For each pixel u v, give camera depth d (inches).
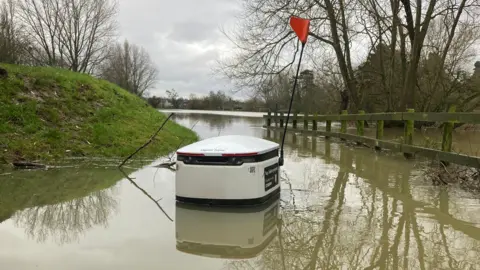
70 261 112.0
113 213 162.1
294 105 1165.7
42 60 1170.6
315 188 212.5
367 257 117.5
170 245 126.0
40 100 344.8
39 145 285.9
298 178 241.4
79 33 1195.9
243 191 168.4
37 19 1137.4
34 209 167.5
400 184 223.5
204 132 617.9
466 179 222.5
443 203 180.1
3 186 207.3
